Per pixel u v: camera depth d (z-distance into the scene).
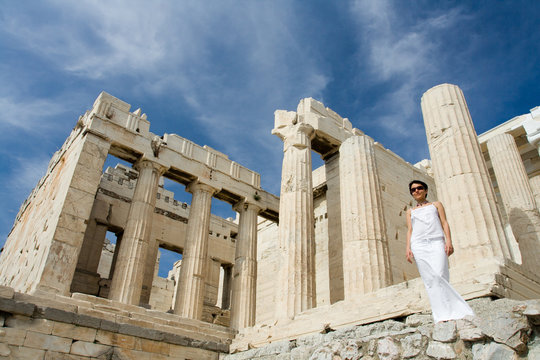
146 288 25.39
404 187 23.31
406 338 8.17
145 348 14.31
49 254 16.78
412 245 7.29
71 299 15.00
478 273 9.43
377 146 22.89
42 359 12.16
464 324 7.20
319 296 21.58
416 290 9.93
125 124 22.12
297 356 11.02
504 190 18.19
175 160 23.38
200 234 22.64
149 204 21.30
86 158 19.61
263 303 27.28
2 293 12.37
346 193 15.32
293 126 19.20
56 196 19.77
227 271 31.94
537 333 6.46
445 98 12.91
